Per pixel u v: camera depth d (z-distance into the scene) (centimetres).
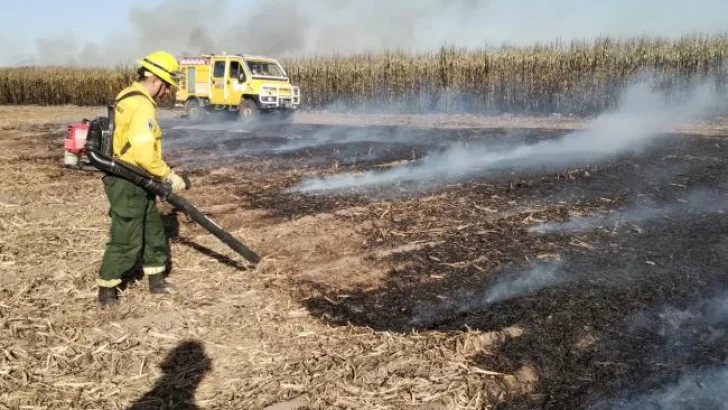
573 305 404
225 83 1997
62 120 2020
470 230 583
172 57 404
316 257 512
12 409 285
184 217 638
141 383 311
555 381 318
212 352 343
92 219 621
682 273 460
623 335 363
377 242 551
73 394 300
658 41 2133
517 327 373
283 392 303
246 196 748
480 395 301
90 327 372
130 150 388
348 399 296
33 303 405
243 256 461
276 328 372
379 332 365
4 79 3322
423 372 320
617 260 492
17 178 855
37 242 538
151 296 421
